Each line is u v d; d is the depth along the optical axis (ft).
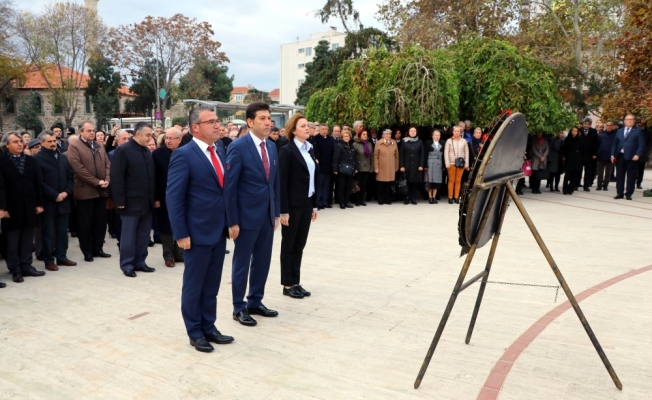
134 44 122.11
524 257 23.12
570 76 64.44
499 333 14.48
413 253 24.44
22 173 20.44
